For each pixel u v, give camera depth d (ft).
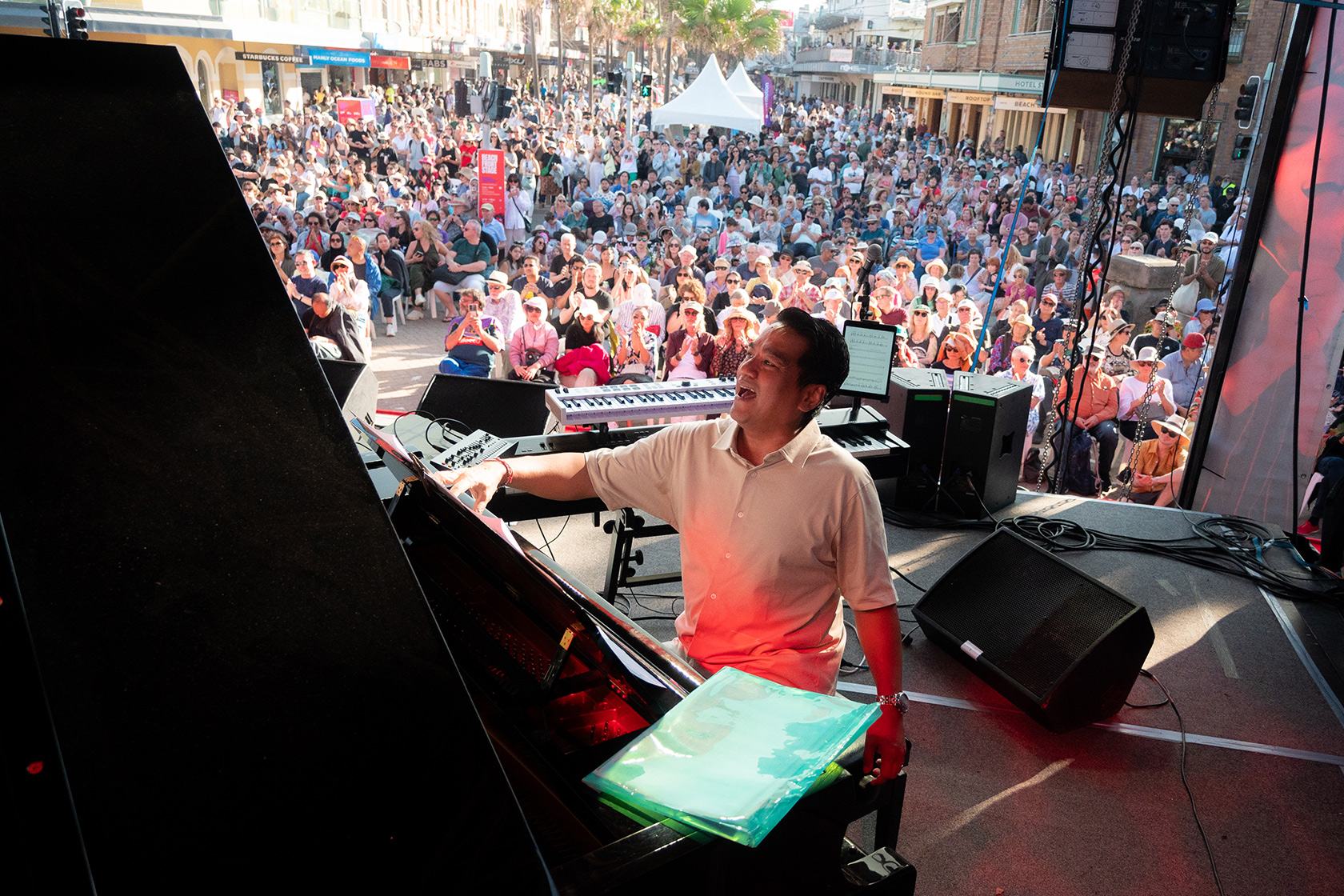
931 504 15.06
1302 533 16.06
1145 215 31.58
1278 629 12.10
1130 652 9.52
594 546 13.21
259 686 2.75
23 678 2.19
